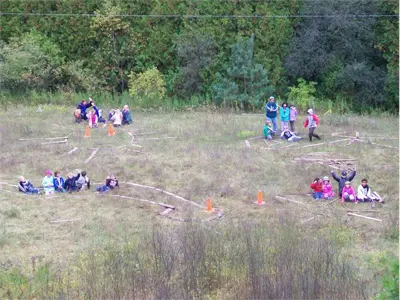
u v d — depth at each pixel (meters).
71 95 42.44
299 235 18.84
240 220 20.91
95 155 28.98
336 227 20.81
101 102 42.47
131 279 15.62
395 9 42.41
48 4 45.22
